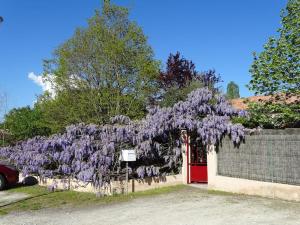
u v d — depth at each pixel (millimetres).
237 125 12516
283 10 14258
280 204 10305
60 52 25594
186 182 14664
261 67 14094
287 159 10844
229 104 14945
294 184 10609
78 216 10547
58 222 9945
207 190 13258
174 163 14766
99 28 24891
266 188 11391
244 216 9234
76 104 25109
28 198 13820
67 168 14688
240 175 12391
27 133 27281
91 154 13961
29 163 16750
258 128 12141
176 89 22891
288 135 10844
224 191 12867
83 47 25156
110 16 25438
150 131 14000
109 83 25000
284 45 13680
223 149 13125
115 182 13531
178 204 11203
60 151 15438
